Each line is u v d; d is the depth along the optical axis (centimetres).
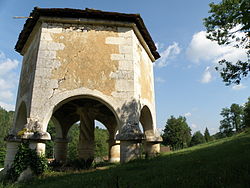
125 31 976
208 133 7731
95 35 949
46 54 888
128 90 889
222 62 862
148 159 841
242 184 361
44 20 931
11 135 1016
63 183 598
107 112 1434
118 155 1515
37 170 749
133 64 930
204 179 426
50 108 829
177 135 6053
